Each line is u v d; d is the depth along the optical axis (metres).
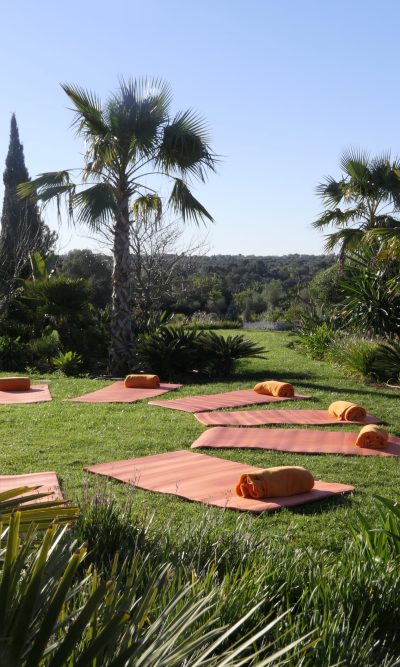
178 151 14.44
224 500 6.01
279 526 5.42
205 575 3.49
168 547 3.80
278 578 3.53
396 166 19.55
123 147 14.60
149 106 14.32
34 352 17.28
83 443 8.41
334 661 2.61
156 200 16.73
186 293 29.36
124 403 11.53
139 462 7.43
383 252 14.12
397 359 13.89
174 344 15.02
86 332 17.19
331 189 20.39
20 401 11.72
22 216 26.92
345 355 15.60
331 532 5.29
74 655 1.74
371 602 3.32
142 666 1.58
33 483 6.44
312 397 12.05
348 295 17.55
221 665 1.64
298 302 34.25
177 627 1.75
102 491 5.05
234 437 8.70
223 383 14.07
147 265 24.84
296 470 6.24
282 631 2.90
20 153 29.12
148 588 1.92
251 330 30.42
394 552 3.82
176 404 11.23
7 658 1.39
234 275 54.41
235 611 2.90
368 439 8.25
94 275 32.94
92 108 14.30
